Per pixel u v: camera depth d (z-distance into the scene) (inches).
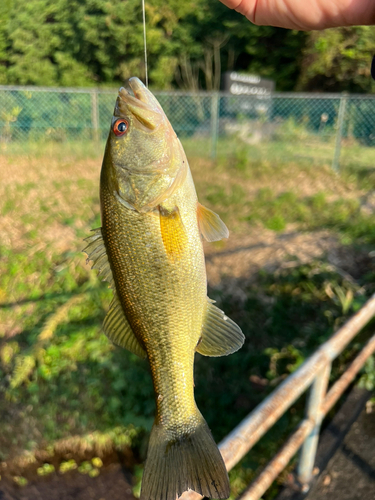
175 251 10.0
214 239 10.4
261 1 11.3
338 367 27.0
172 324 10.1
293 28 11.5
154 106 10.2
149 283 10.0
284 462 16.3
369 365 25.0
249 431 12.7
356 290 32.7
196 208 10.6
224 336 10.3
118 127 10.0
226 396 26.6
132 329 10.4
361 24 10.9
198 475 9.4
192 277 10.2
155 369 10.2
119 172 9.9
